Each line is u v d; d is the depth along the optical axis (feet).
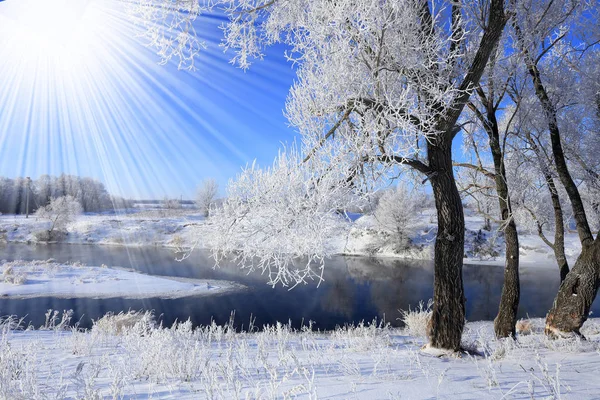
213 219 16.67
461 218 19.39
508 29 24.56
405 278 97.09
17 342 22.03
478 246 129.59
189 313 63.16
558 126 28.89
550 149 30.78
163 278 94.02
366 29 15.47
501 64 25.84
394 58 16.90
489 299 74.54
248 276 97.04
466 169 34.12
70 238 185.06
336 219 16.31
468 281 94.43
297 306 68.18
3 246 164.45
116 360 15.99
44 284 84.48
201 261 123.85
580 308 24.03
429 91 16.70
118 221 199.52
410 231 132.98
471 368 14.01
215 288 82.89
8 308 64.28
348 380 11.23
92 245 172.35
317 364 14.44
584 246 25.05
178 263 119.55
